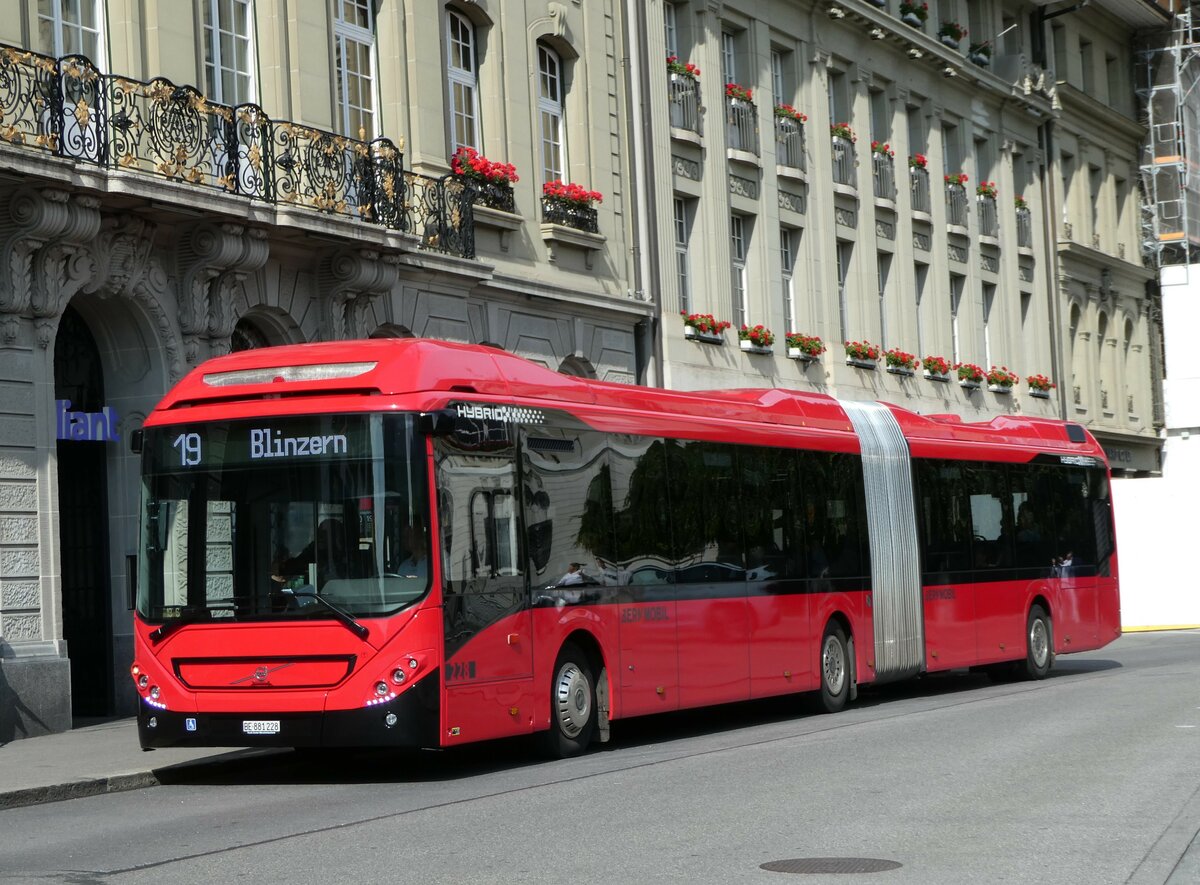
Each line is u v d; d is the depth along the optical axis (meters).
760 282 36.19
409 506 14.29
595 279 30.50
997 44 49.38
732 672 19.09
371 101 25.67
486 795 13.14
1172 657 30.78
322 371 14.77
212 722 14.46
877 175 41.94
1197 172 59.41
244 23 23.25
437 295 26.00
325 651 14.17
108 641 21.14
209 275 21.42
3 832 11.95
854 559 22.11
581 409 16.94
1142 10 56.50
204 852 10.52
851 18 40.12
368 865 9.82
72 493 21.34
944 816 11.39
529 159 28.89
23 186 18.61
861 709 21.81
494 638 15.05
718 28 35.22
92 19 20.84
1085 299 54.62
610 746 17.52
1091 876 9.16
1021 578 26.38
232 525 14.63
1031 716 18.88
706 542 18.86
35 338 19.44
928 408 43.53
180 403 15.13
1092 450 29.30
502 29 28.42
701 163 34.28
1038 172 51.84
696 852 10.05
